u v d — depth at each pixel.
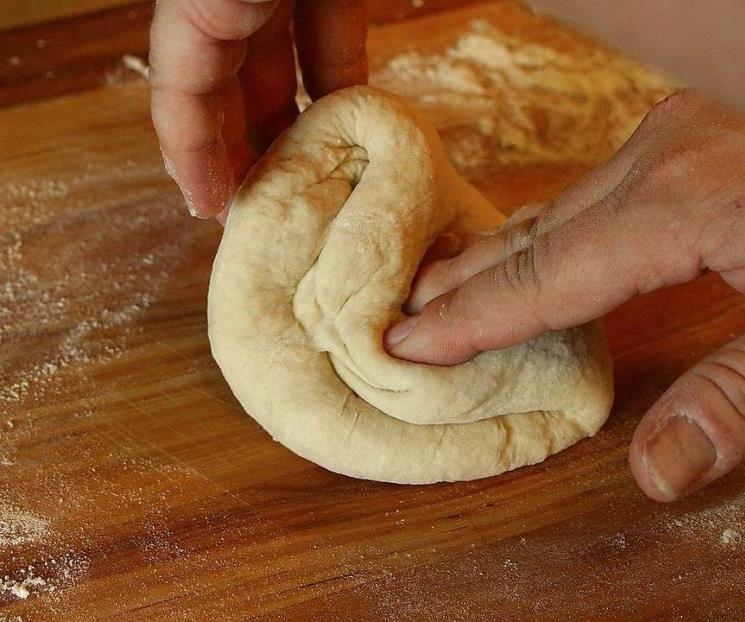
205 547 0.45
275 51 0.48
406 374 0.46
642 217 0.41
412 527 0.46
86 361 0.51
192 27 0.40
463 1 0.68
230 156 0.46
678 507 0.46
